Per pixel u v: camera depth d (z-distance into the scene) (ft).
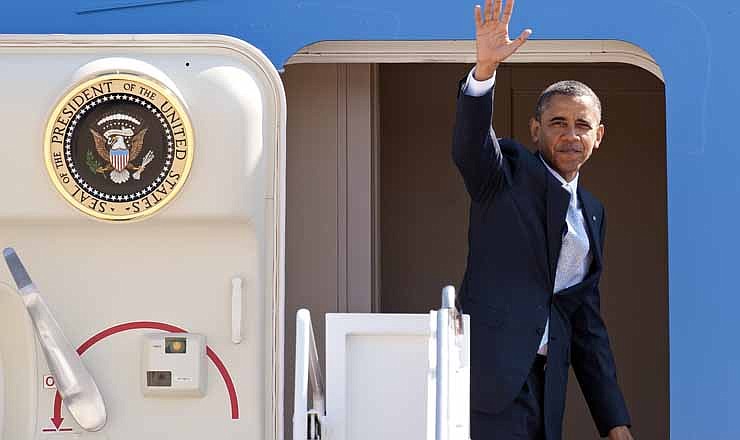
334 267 64.18
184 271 52.95
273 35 57.41
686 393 55.67
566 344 51.80
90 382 52.21
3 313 52.85
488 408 50.29
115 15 57.62
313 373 49.06
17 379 52.75
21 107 51.67
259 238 52.70
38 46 52.95
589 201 53.26
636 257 84.69
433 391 42.24
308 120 64.28
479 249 51.78
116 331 52.95
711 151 56.39
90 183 51.67
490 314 50.85
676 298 55.93
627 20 57.06
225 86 52.39
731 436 55.52
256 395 52.85
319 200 64.23
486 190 51.39
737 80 56.54
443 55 59.00
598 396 54.13
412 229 84.53
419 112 84.69
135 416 52.75
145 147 51.80
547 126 52.21
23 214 51.60
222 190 51.78
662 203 84.69
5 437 52.47
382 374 47.21
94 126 51.85
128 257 52.95
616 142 84.94
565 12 57.21
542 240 51.11
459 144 49.83
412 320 47.16
